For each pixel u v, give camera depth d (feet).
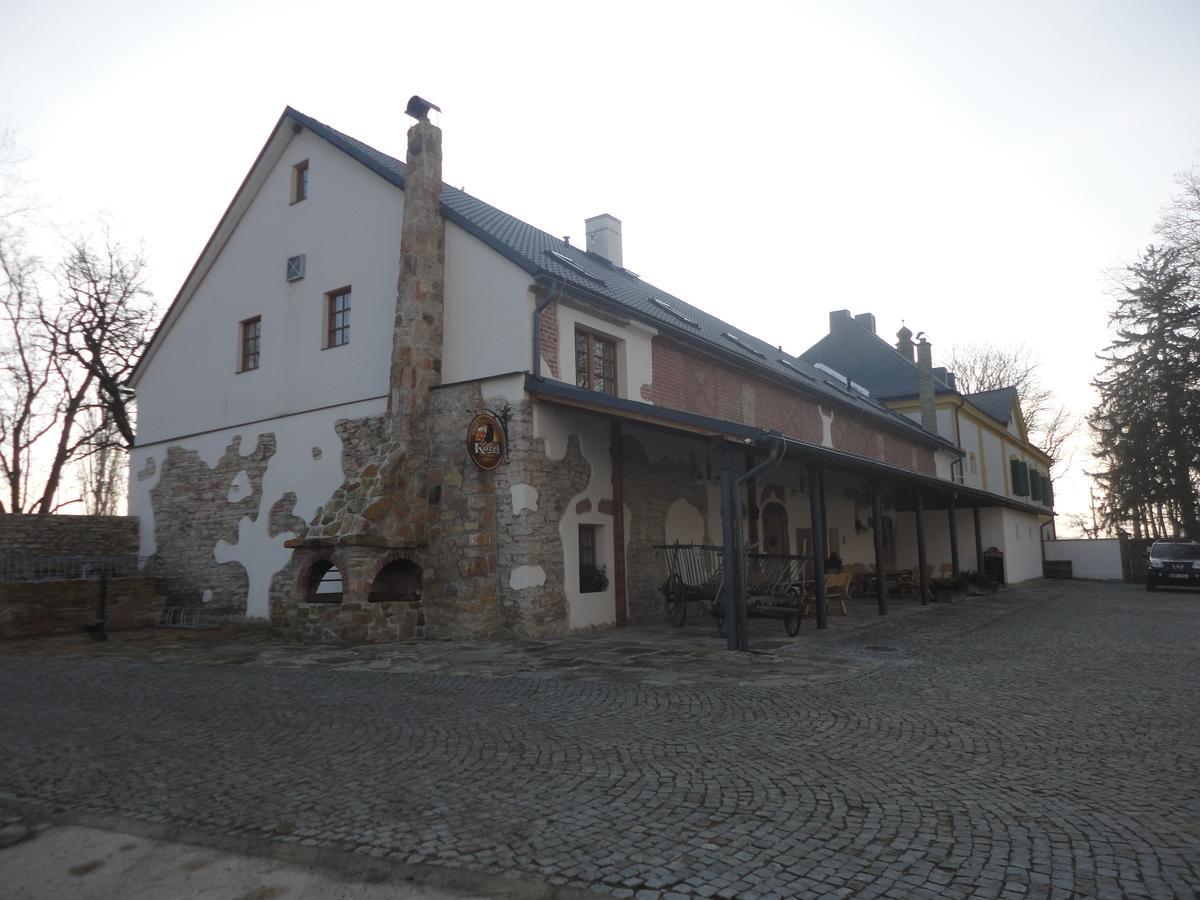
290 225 53.01
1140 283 111.86
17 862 13.20
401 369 43.04
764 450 37.35
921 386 109.09
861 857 12.26
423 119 45.44
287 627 41.65
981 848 12.55
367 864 12.45
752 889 11.22
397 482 41.37
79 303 81.66
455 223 45.06
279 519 50.19
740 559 36.06
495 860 12.40
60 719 23.29
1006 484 131.13
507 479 40.68
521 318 41.70
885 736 19.89
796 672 29.58
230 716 23.18
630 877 11.69
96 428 85.92
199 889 11.98
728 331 76.38
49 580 46.34
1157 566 79.25
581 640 38.93
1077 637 40.37
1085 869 11.73
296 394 50.65
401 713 23.09
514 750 18.76
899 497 92.73
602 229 69.26
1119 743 19.03
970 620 48.88
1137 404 108.78
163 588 52.47
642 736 20.03
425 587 41.83
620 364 48.01
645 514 48.78
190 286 58.29
